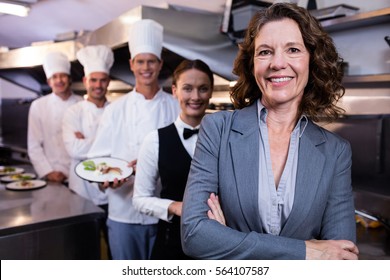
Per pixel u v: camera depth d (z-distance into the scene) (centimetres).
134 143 215
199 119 159
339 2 218
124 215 208
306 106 104
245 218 99
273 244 91
